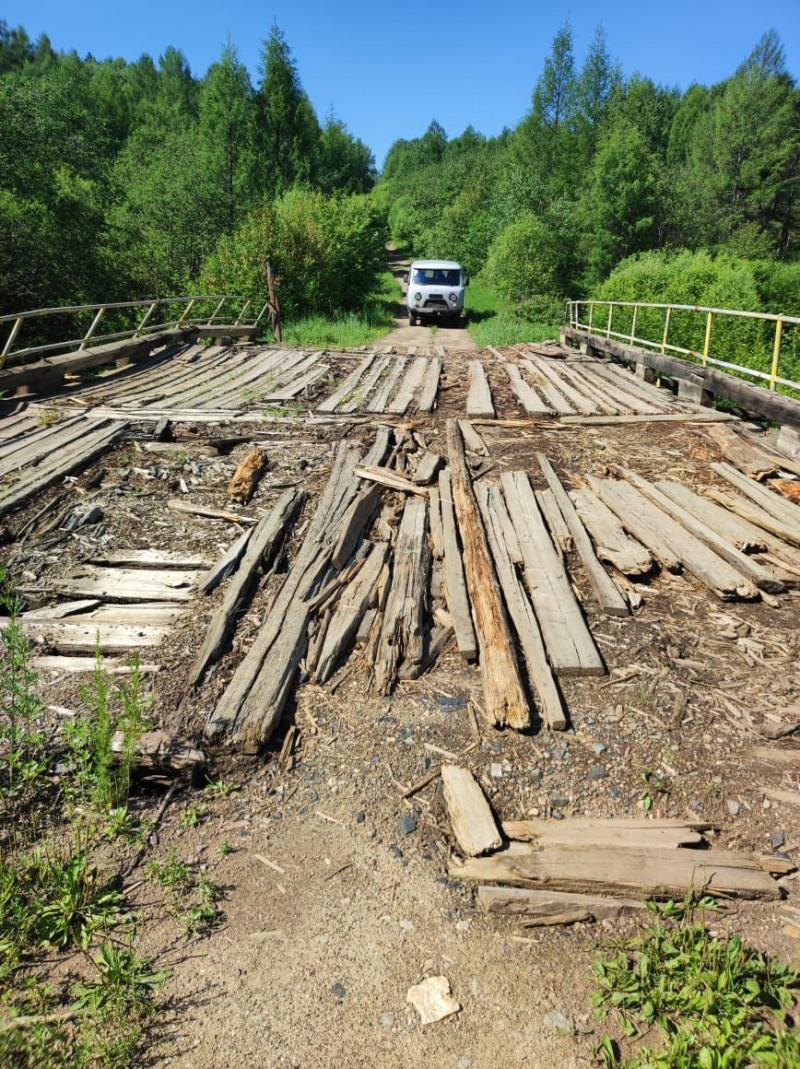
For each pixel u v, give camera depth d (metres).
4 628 4.38
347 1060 2.24
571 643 4.21
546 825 3.12
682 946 2.58
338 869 2.96
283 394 9.78
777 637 4.39
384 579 4.87
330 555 5.19
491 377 11.86
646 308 16.19
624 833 3.07
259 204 31.27
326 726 3.72
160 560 5.25
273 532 5.56
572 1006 2.42
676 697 3.85
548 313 26.53
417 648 4.16
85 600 4.77
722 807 3.23
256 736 3.50
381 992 2.46
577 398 9.91
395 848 3.06
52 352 22.73
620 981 2.46
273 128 40.81
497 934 2.69
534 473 7.03
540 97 46.31
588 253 35.41
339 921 2.73
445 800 3.26
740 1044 2.21
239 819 3.22
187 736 3.56
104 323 24.89
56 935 2.65
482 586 4.68
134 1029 2.30
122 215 29.94
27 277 22.61
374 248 29.64
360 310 28.56
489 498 6.26
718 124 46.38
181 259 30.80
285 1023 2.35
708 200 43.38
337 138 62.09
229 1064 2.22
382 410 9.07
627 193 34.91
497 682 3.82
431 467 6.91
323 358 13.45
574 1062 2.25
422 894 2.85
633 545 5.34
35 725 3.63
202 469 6.94
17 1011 2.35
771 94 44.44
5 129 22.89
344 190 33.22
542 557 5.18
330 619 4.48
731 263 24.69
